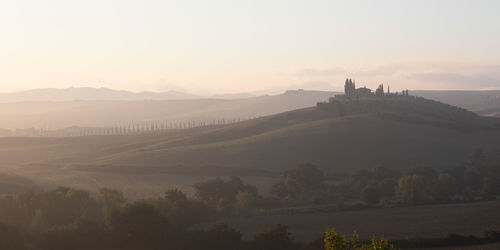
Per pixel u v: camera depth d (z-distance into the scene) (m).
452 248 77.00
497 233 82.88
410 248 78.00
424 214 112.56
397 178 176.75
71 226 87.75
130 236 84.31
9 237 78.81
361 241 81.50
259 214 120.25
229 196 137.62
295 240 86.00
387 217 110.12
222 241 80.75
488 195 148.62
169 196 117.62
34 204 105.62
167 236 84.56
